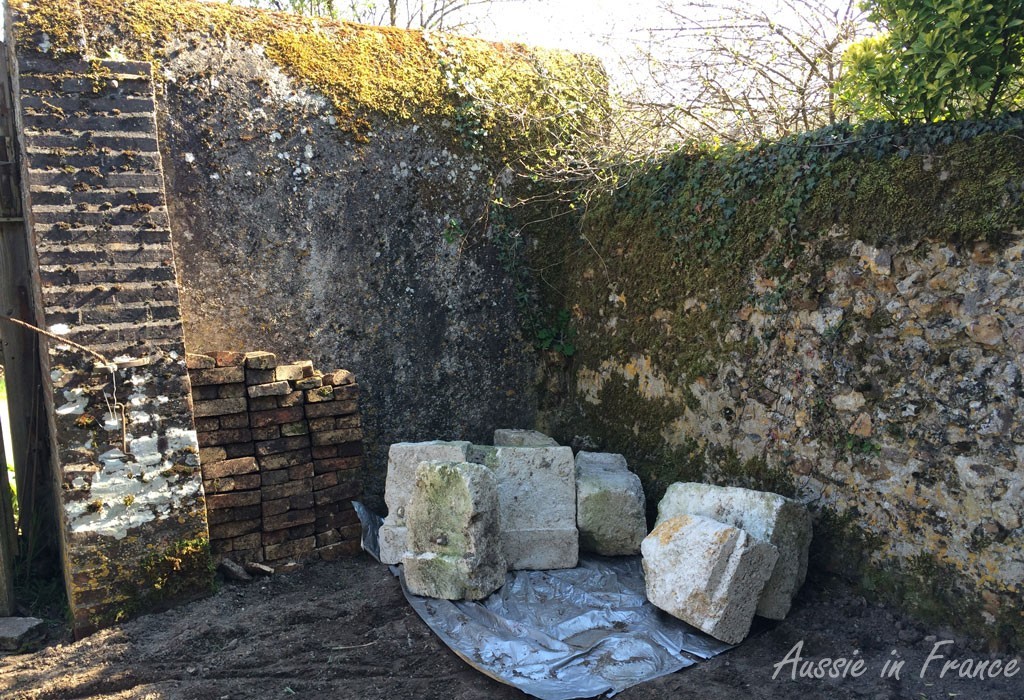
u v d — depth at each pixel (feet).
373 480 16.96
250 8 16.03
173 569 12.86
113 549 12.41
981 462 11.03
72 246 12.51
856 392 12.58
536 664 11.18
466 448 14.40
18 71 12.71
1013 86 11.61
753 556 11.53
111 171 12.98
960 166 11.12
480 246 18.20
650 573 12.41
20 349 14.51
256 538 14.12
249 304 15.61
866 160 12.35
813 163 13.11
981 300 11.00
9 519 14.15
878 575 12.34
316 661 11.53
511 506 14.15
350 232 16.62
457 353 18.01
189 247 15.01
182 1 15.25
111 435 12.46
